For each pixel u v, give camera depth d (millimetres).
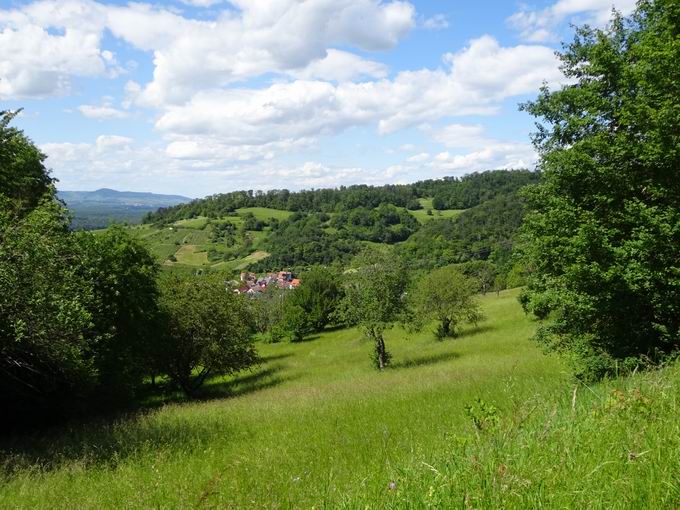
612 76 12648
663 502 2531
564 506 2609
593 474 2967
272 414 13758
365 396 15422
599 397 4996
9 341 11367
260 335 64688
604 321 12078
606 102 12289
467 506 2629
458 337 37281
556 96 13477
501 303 50656
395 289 27672
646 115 10906
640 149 11031
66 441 12516
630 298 11148
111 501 6332
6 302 10391
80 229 20141
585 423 4070
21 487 7695
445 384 15867
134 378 23234
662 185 11062
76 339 12055
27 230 11234
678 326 10859
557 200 12508
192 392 27297
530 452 3477
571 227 12086
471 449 3949
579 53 13547
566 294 11875
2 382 15352
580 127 12961
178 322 25891
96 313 18500
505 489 2748
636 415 3969
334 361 37469
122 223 24922
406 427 9375
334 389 19391
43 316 10812
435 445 5957
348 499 3488
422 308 37500
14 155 18938
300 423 11766
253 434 11195
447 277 38469
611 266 10750
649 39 11234
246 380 32406
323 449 8438
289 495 4719
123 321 21828
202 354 26062
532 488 2779
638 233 10742
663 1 11273
